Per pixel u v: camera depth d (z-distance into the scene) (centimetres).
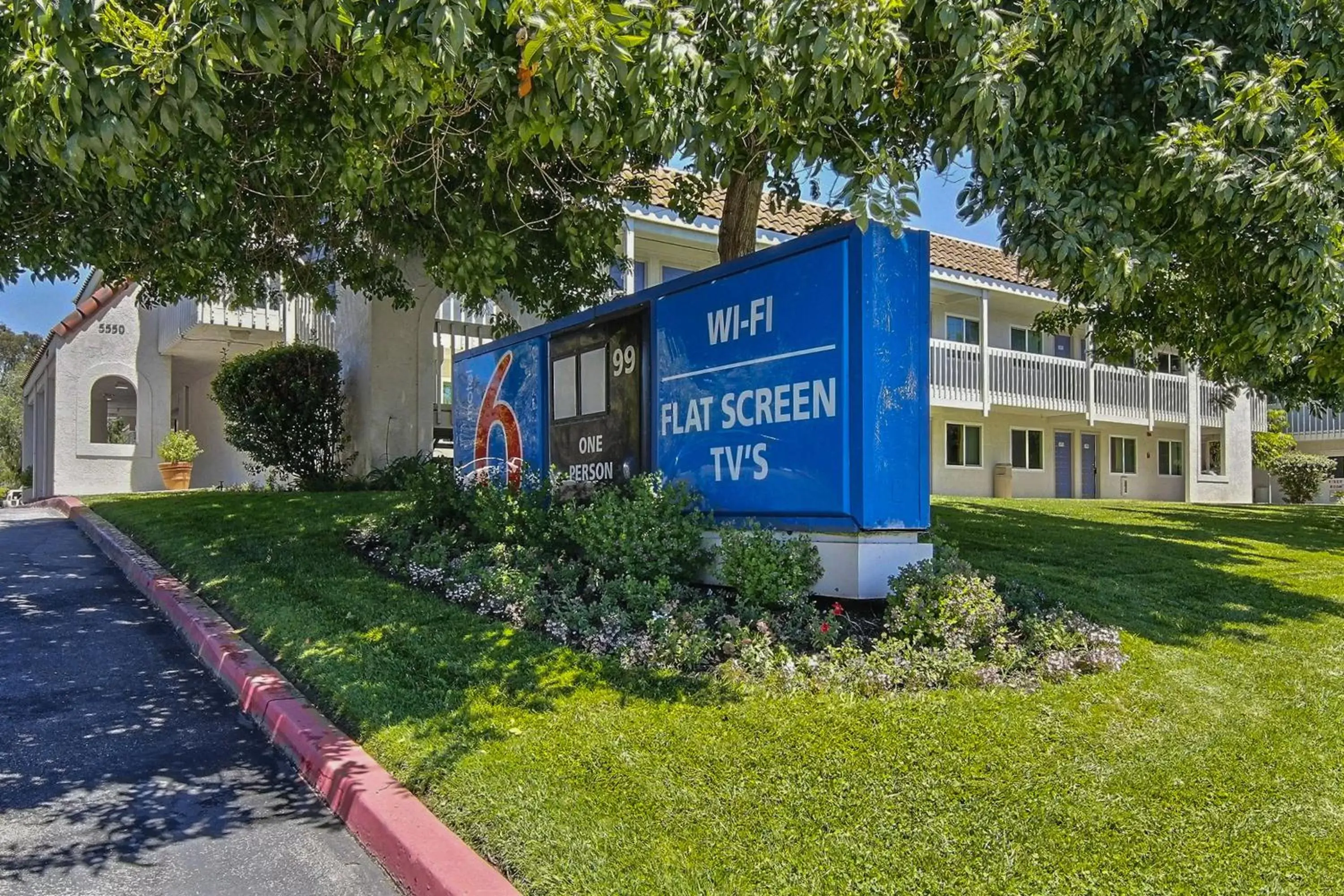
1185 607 647
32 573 884
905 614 496
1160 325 1038
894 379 541
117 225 743
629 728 399
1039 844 303
